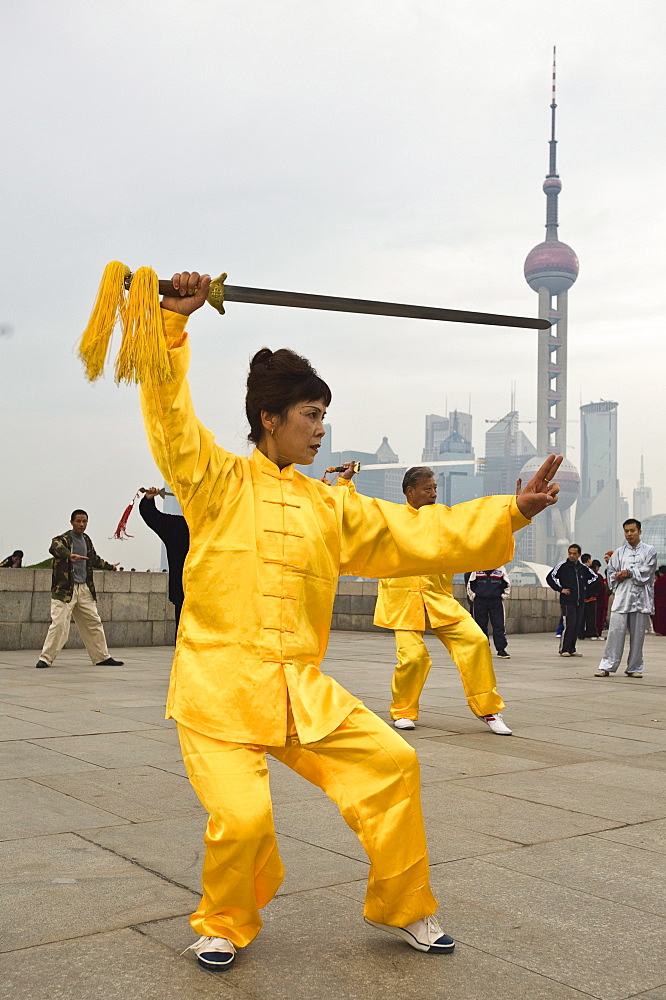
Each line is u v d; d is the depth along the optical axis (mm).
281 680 2881
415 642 7602
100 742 6523
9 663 12219
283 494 3033
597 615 20781
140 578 15469
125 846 4113
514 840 4387
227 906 2881
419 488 6656
